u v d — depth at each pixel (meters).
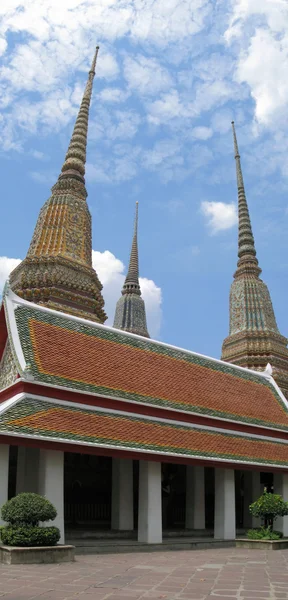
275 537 18.59
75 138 35.72
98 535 17.81
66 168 34.16
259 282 42.72
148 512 17.00
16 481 18.09
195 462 18.41
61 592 8.02
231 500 20.48
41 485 14.59
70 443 14.70
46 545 12.06
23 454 17.95
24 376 15.72
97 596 7.77
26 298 27.42
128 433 17.06
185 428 20.12
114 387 18.80
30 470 17.61
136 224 64.88
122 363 20.69
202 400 22.59
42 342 18.27
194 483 21.86
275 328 40.97
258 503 19.19
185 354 25.23
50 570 10.45
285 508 19.17
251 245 45.22
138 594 8.02
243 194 47.94
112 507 19.25
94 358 19.58
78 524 19.95
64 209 31.22
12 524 12.14
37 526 12.35
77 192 33.00
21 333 17.91
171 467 22.09
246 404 25.41
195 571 11.02
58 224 30.59
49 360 17.61
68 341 19.39
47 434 14.42
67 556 12.02
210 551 16.78
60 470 14.84
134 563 12.46
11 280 29.44
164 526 21.78
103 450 15.60
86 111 37.31
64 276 27.98
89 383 17.94
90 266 30.45
